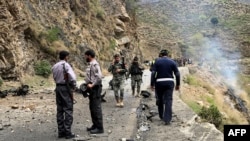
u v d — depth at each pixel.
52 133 9.27
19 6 24.53
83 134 9.05
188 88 25.11
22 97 15.73
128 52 46.72
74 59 29.62
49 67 23.88
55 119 11.03
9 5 22.78
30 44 24.72
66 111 8.69
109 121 10.62
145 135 8.84
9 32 21.42
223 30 108.31
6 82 19.58
